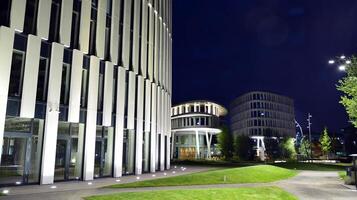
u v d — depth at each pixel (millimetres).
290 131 130750
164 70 40969
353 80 26297
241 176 28359
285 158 92000
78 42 24141
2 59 19047
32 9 21297
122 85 28406
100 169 25750
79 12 24516
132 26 31578
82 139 23984
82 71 24562
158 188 19844
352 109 26484
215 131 98062
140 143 30797
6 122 19359
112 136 27078
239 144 90875
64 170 22656
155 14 38000
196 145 96688
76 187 19297
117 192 17250
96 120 25094
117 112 27422
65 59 22922
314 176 34375
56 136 21484
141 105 31578
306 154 94312
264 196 19141
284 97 132500
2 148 19469
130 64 30766
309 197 19469
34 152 20781
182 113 96688
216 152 110312
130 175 28922
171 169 41406
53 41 22328
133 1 32156
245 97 128250
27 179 20125
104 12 26938
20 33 20391
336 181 28828
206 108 95625
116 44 28188
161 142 37531
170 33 46344
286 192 21281
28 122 20531
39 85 21234
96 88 25188
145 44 33844
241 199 17875
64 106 22531
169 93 43875
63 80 22875
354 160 25578
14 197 14914
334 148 117188
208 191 19109
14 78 19906
